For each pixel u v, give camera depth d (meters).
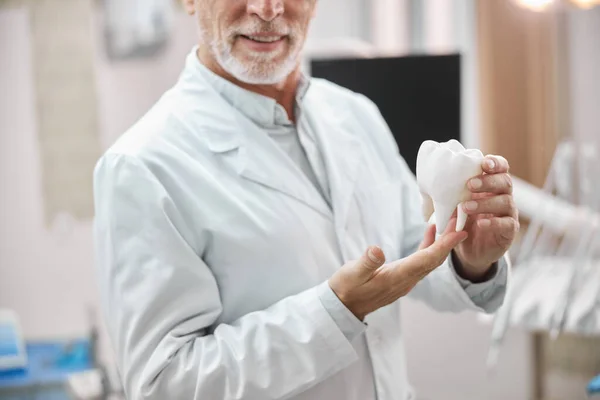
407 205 1.67
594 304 2.30
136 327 1.33
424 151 1.27
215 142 1.46
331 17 3.56
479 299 1.55
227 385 1.28
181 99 1.52
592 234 2.46
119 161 1.39
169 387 1.30
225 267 1.40
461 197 1.24
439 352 3.06
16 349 2.80
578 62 2.79
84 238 4.00
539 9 2.59
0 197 3.98
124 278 1.35
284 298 1.40
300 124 1.56
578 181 2.61
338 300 1.28
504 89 2.94
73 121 3.94
